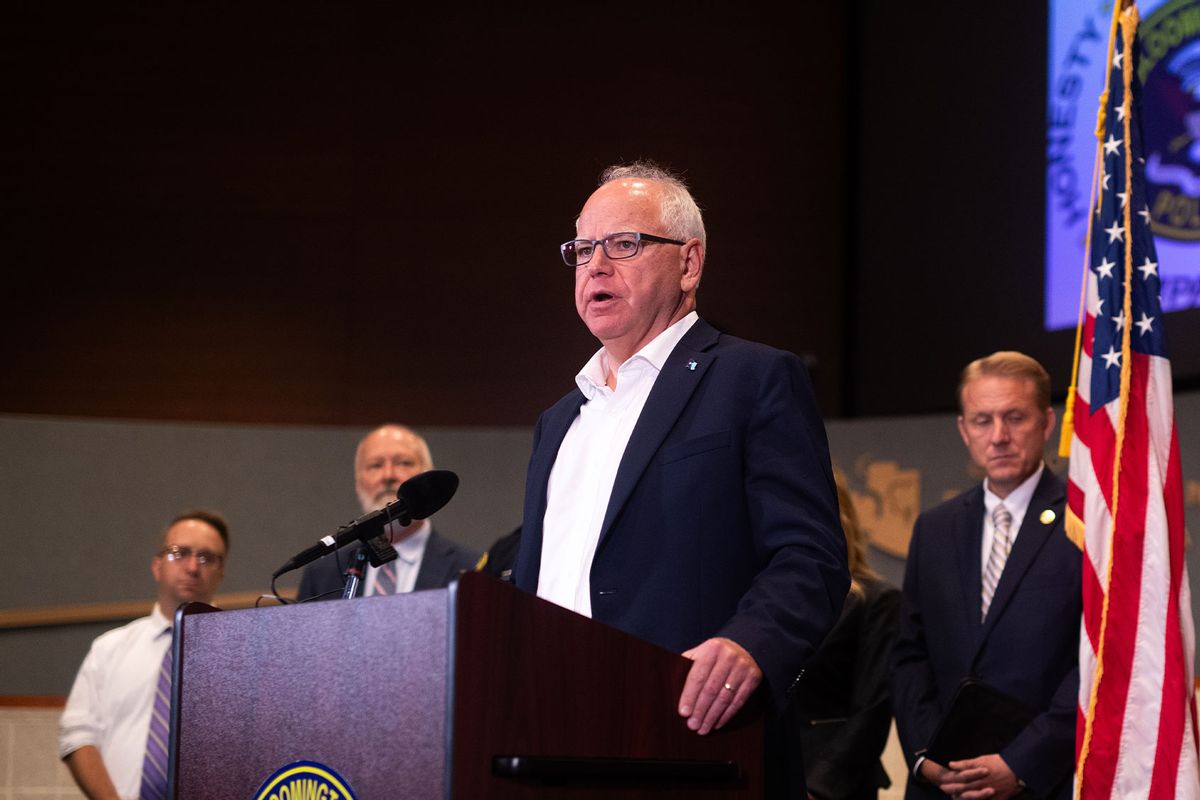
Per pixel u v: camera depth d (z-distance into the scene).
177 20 15.73
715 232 15.56
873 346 14.95
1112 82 6.84
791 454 4.13
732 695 3.48
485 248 15.53
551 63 15.80
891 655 7.02
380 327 15.41
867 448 12.47
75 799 11.18
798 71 15.82
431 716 3.03
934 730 6.54
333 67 15.75
